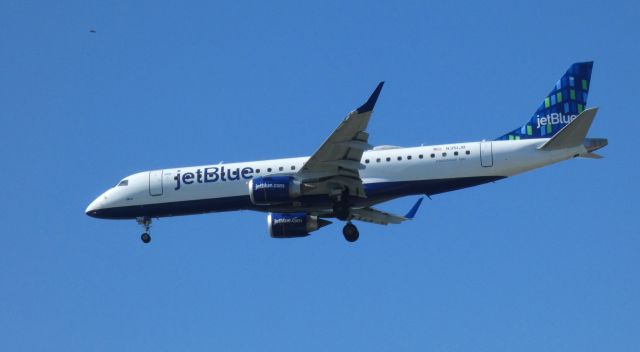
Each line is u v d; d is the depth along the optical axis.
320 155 108.00
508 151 113.50
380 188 114.69
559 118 118.31
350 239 117.19
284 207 116.31
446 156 114.38
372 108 101.75
